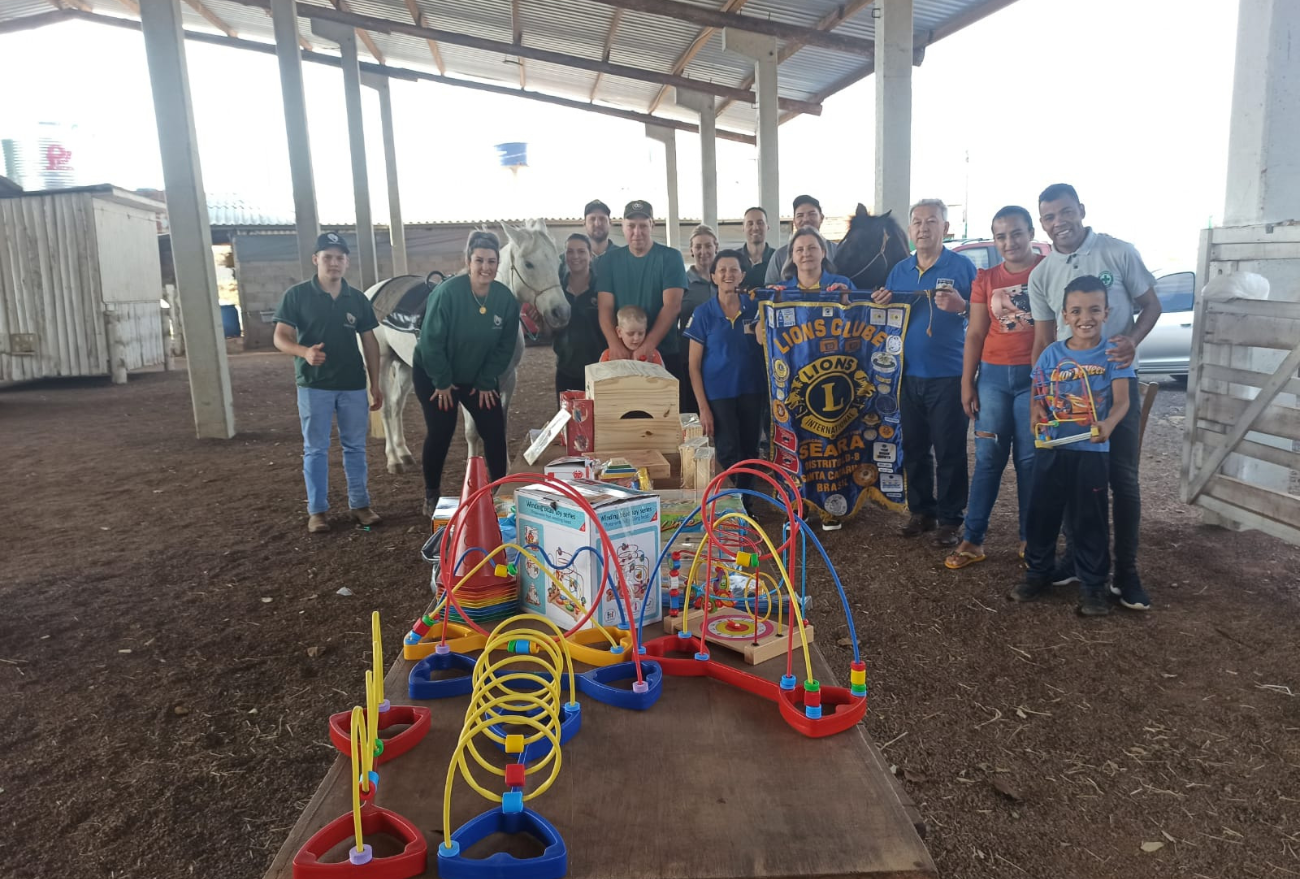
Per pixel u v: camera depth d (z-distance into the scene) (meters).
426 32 15.29
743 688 1.61
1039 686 3.35
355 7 17.03
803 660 1.71
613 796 1.27
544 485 1.97
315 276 5.43
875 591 4.37
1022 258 4.28
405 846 1.15
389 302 7.26
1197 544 4.95
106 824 2.63
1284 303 4.38
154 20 8.69
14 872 2.42
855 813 1.21
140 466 8.17
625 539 1.85
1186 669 3.44
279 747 3.06
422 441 9.42
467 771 1.19
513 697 1.35
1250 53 4.83
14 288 14.83
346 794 1.30
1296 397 4.98
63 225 14.80
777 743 1.41
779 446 5.11
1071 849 2.41
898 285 5.04
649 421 3.72
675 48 15.30
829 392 5.07
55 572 5.03
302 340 5.44
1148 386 4.00
